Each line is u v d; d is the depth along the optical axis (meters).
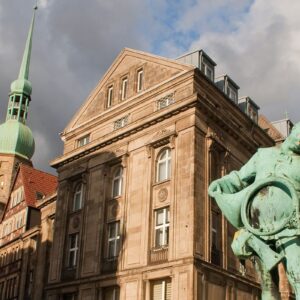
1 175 81.12
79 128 37.44
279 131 43.94
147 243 27.91
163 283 26.53
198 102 28.25
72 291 31.56
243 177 4.11
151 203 28.86
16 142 83.38
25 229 50.72
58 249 34.41
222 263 27.42
